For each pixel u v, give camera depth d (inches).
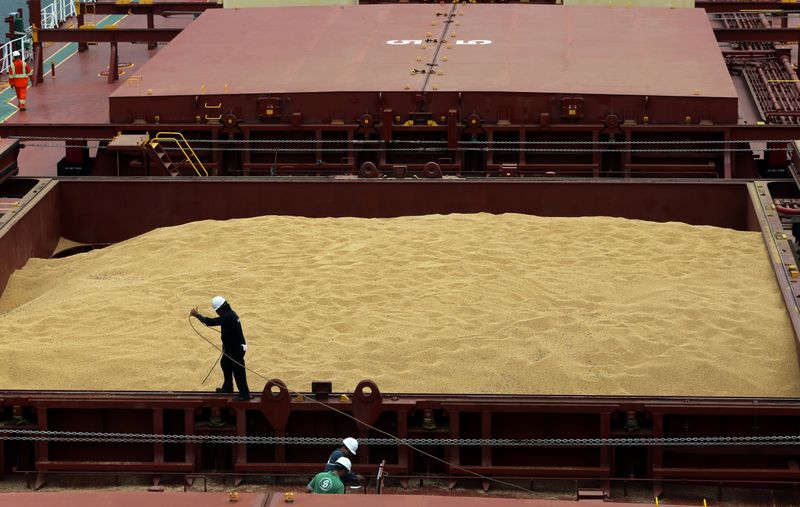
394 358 798.5
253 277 925.2
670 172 1211.2
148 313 868.6
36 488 710.5
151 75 1298.0
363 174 1106.7
